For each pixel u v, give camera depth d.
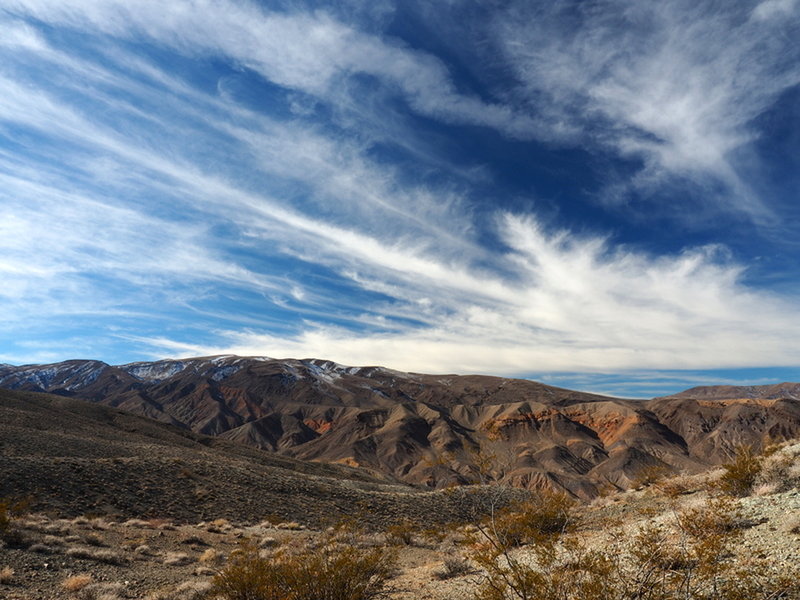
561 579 6.07
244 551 16.09
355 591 10.15
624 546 8.69
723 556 7.52
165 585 14.95
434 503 45.91
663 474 21.44
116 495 35.47
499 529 7.42
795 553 6.94
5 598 12.44
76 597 12.92
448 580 11.48
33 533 20.30
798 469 12.34
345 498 48.50
